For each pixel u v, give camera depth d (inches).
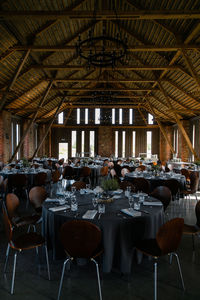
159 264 125.7
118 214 116.1
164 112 555.2
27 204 239.9
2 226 178.9
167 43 301.6
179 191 233.5
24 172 277.6
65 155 718.5
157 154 698.2
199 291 103.2
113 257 110.7
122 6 295.1
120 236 109.0
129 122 700.7
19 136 527.5
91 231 90.5
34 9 252.1
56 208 123.7
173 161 514.3
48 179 306.3
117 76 545.3
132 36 330.0
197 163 348.8
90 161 469.4
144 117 690.8
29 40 286.0
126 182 186.5
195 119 496.7
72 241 92.7
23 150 539.8
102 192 142.8
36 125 644.1
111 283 107.9
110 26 353.4
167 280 111.0
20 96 396.5
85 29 335.9
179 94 417.4
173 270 120.0
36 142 653.3
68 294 100.0
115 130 711.7
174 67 315.6
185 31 257.4
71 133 714.8
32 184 274.5
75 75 475.8
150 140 704.4
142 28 307.7
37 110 404.2
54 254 117.8
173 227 94.3
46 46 273.9
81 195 156.6
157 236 93.4
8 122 431.5
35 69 350.3
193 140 514.0
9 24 242.4
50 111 583.5
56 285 106.2
